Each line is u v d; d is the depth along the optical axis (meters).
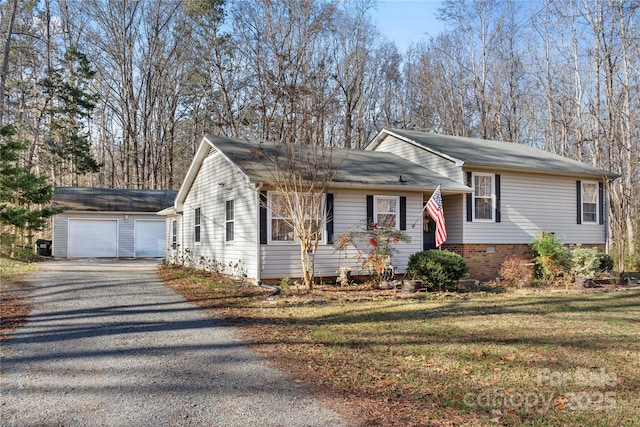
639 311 9.70
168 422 4.12
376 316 8.98
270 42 28.55
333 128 30.03
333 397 4.75
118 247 26.48
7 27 27.28
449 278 12.52
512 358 6.18
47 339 7.10
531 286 14.04
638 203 24.23
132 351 6.46
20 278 14.00
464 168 15.56
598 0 21.45
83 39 35.03
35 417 4.23
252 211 13.08
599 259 15.04
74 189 28.34
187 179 18.27
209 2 30.00
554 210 17.25
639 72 20.50
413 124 36.88
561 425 4.18
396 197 14.52
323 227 13.49
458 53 33.88
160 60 36.25
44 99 32.34
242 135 31.48
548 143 32.66
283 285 12.12
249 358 6.14
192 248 18.52
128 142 36.47
